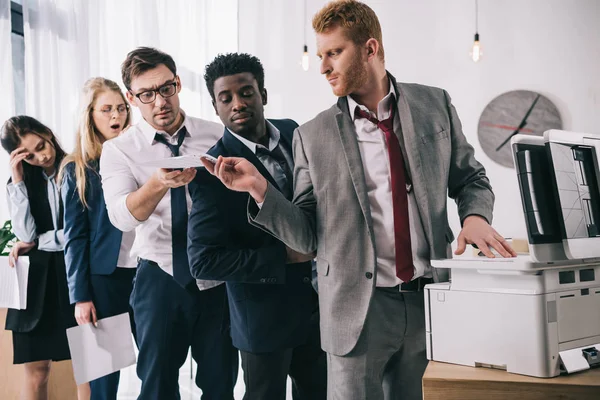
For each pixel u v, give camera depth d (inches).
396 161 59.7
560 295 47.5
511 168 185.3
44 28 135.8
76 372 94.7
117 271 103.6
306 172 64.0
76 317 100.5
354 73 58.9
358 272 58.9
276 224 59.1
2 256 111.0
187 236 81.1
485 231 54.9
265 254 72.7
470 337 50.0
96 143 106.0
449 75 190.1
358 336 58.0
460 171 64.2
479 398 45.7
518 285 47.2
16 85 132.0
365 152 61.1
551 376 45.6
